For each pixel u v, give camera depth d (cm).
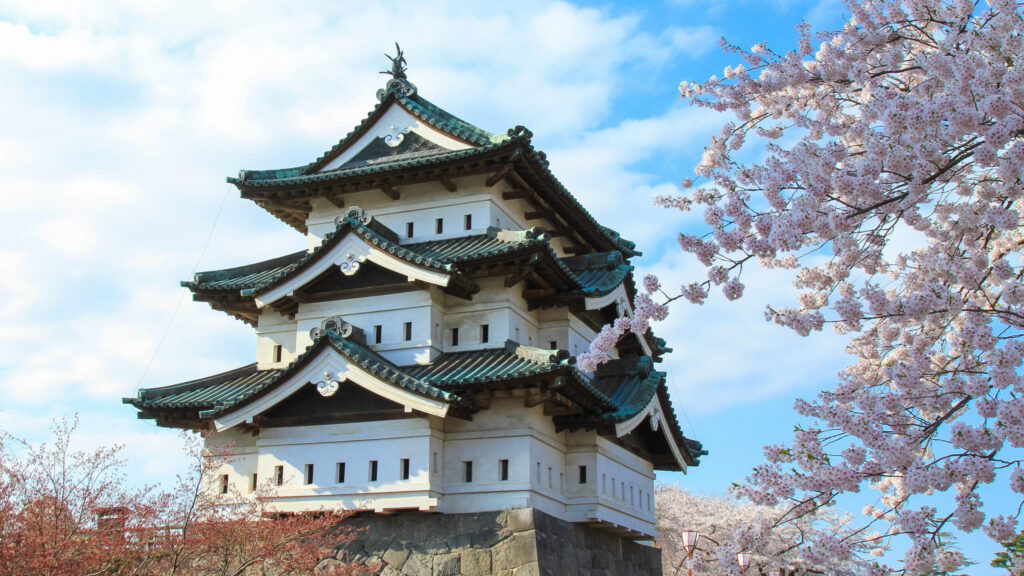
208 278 3008
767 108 1638
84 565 1903
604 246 3572
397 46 3269
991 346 1091
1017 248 1391
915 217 1289
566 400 2597
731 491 1174
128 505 2036
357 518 2555
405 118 3173
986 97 1051
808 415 1162
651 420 2977
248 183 3098
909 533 1027
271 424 2656
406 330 2773
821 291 1484
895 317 1247
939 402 1159
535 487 2520
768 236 1241
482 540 2439
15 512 1859
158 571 2153
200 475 2198
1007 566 1382
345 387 2592
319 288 2884
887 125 1109
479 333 2794
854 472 1096
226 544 2114
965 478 1005
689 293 1316
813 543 1109
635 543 3164
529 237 2684
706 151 1622
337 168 3200
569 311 3003
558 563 2509
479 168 2959
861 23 1402
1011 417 996
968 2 1216
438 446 2567
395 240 3006
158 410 2792
